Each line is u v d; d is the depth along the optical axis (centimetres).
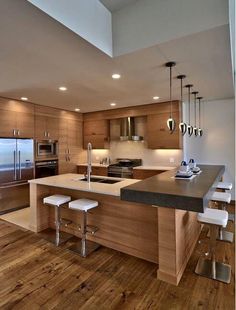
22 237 324
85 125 640
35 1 154
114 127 625
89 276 227
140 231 263
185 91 404
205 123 505
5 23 174
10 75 303
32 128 494
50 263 253
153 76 312
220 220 223
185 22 198
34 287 210
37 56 239
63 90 385
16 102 458
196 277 223
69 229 337
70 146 600
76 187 284
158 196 183
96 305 187
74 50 223
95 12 214
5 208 438
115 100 470
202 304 186
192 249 278
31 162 488
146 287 209
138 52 230
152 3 215
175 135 485
